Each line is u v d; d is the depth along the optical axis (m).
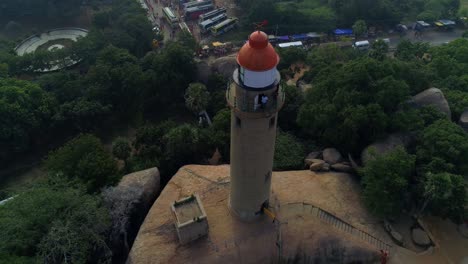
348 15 101.00
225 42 96.12
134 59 74.31
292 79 72.50
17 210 37.81
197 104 62.56
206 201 40.91
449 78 62.06
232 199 37.53
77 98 67.50
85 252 37.03
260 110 27.02
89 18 108.56
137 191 43.78
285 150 50.06
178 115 70.81
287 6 101.50
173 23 101.38
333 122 49.41
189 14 104.94
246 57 25.17
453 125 46.25
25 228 36.34
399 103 48.81
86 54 82.56
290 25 98.50
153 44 91.12
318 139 52.59
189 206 37.56
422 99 52.97
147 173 46.41
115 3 105.88
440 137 44.22
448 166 41.88
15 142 61.62
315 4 109.62
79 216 37.66
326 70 60.00
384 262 37.47
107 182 44.53
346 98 48.78
